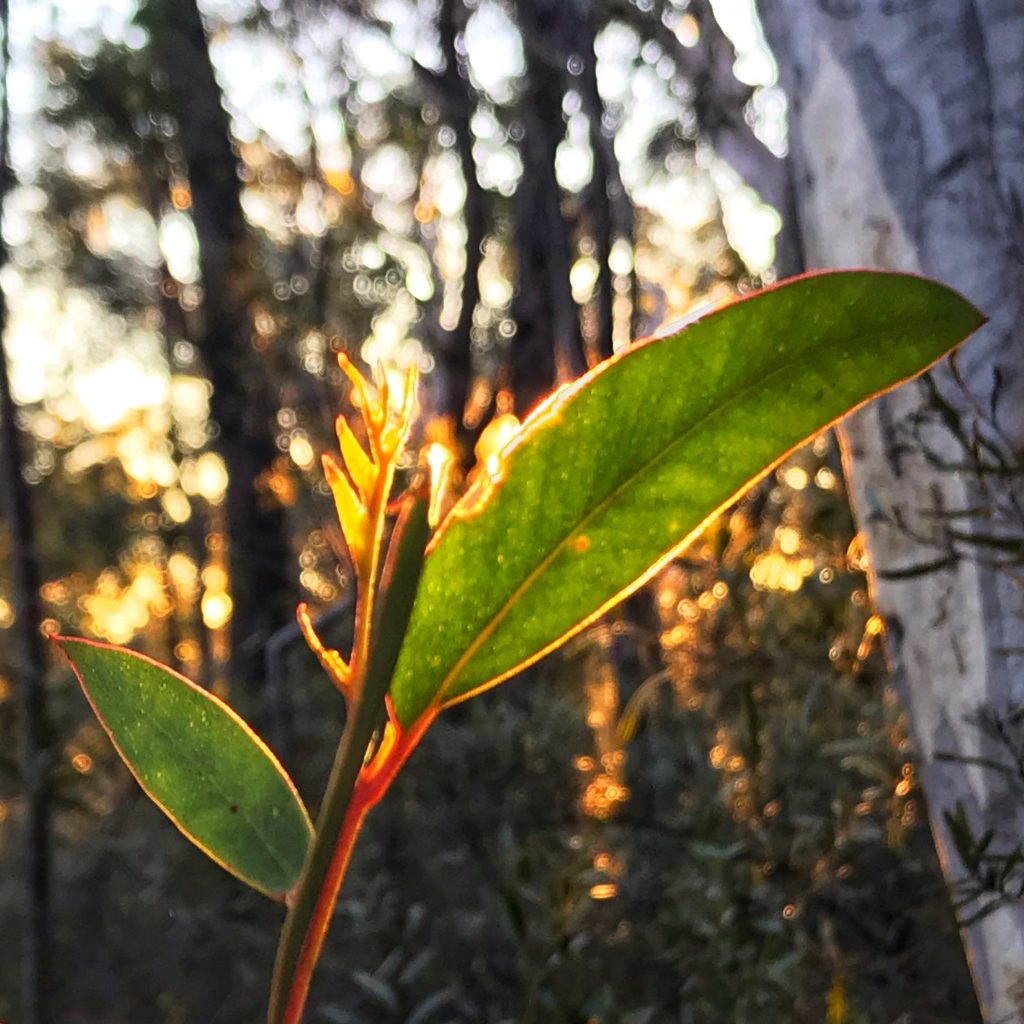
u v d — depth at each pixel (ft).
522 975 3.03
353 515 0.72
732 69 4.22
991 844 1.42
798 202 1.66
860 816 2.58
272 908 4.95
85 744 5.09
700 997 2.74
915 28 1.49
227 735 0.80
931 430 1.45
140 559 14.39
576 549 0.75
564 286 5.94
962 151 1.46
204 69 9.21
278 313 9.13
